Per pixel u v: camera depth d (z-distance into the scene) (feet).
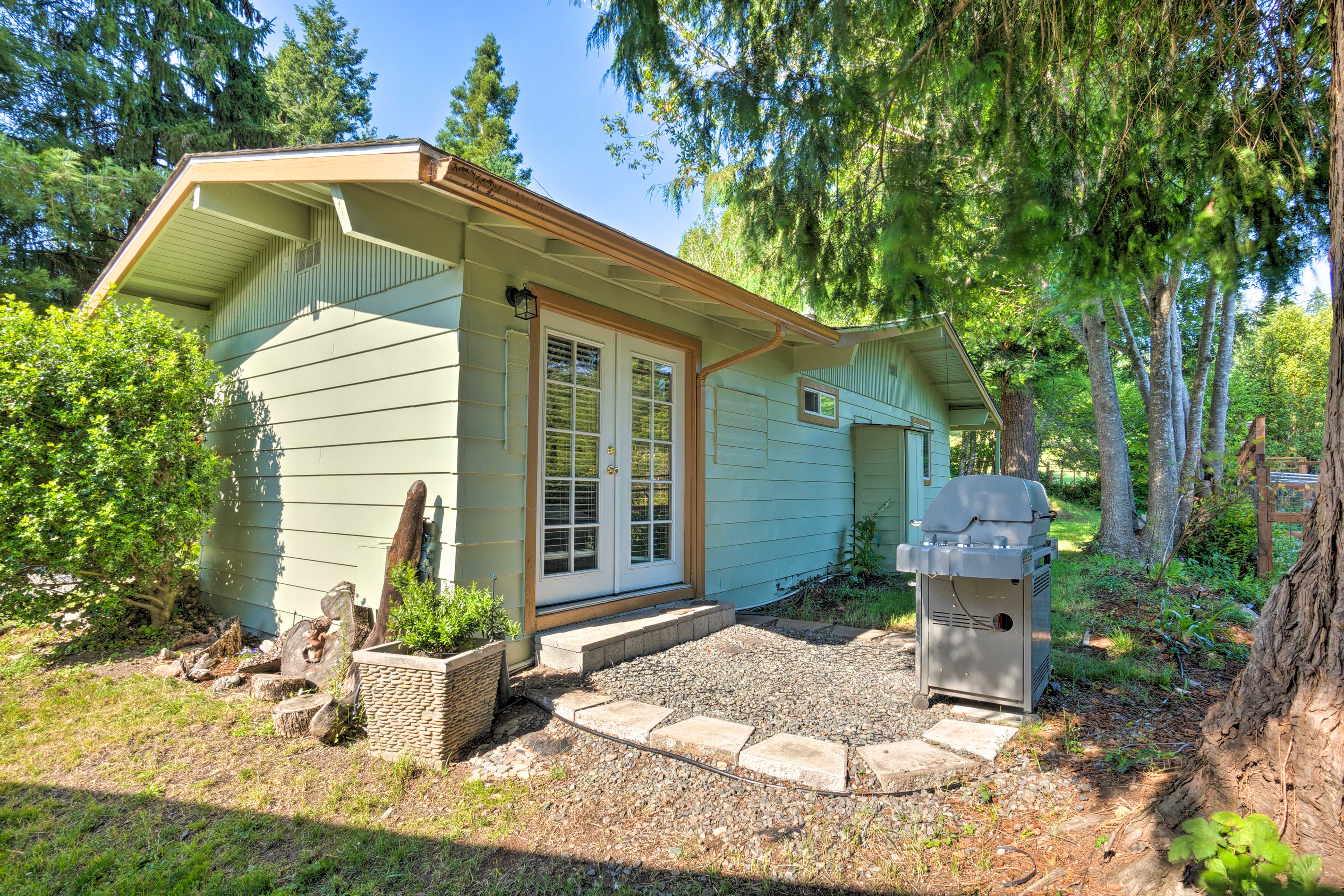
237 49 42.16
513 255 13.70
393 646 10.75
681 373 18.76
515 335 13.60
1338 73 6.17
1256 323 43.62
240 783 9.47
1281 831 5.73
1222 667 14.43
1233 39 10.52
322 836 8.14
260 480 18.08
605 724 10.53
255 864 7.63
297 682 12.65
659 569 17.80
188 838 8.18
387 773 9.57
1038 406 67.41
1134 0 10.67
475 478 12.72
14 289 29.55
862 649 15.96
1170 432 29.12
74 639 16.55
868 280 13.97
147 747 10.66
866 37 11.41
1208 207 11.03
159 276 19.79
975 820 8.05
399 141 9.92
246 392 19.07
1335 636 5.61
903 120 12.59
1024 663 10.74
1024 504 10.97
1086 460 69.97
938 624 11.43
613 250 12.12
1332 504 5.82
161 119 39.01
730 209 19.08
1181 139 11.51
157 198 15.96
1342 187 6.09
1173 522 27.45
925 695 11.47
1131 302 38.27
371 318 14.66
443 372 12.80
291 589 16.53
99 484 14.85
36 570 14.92
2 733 11.17
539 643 13.53
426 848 7.82
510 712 11.41
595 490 15.90
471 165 9.48
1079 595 21.02
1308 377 61.52
